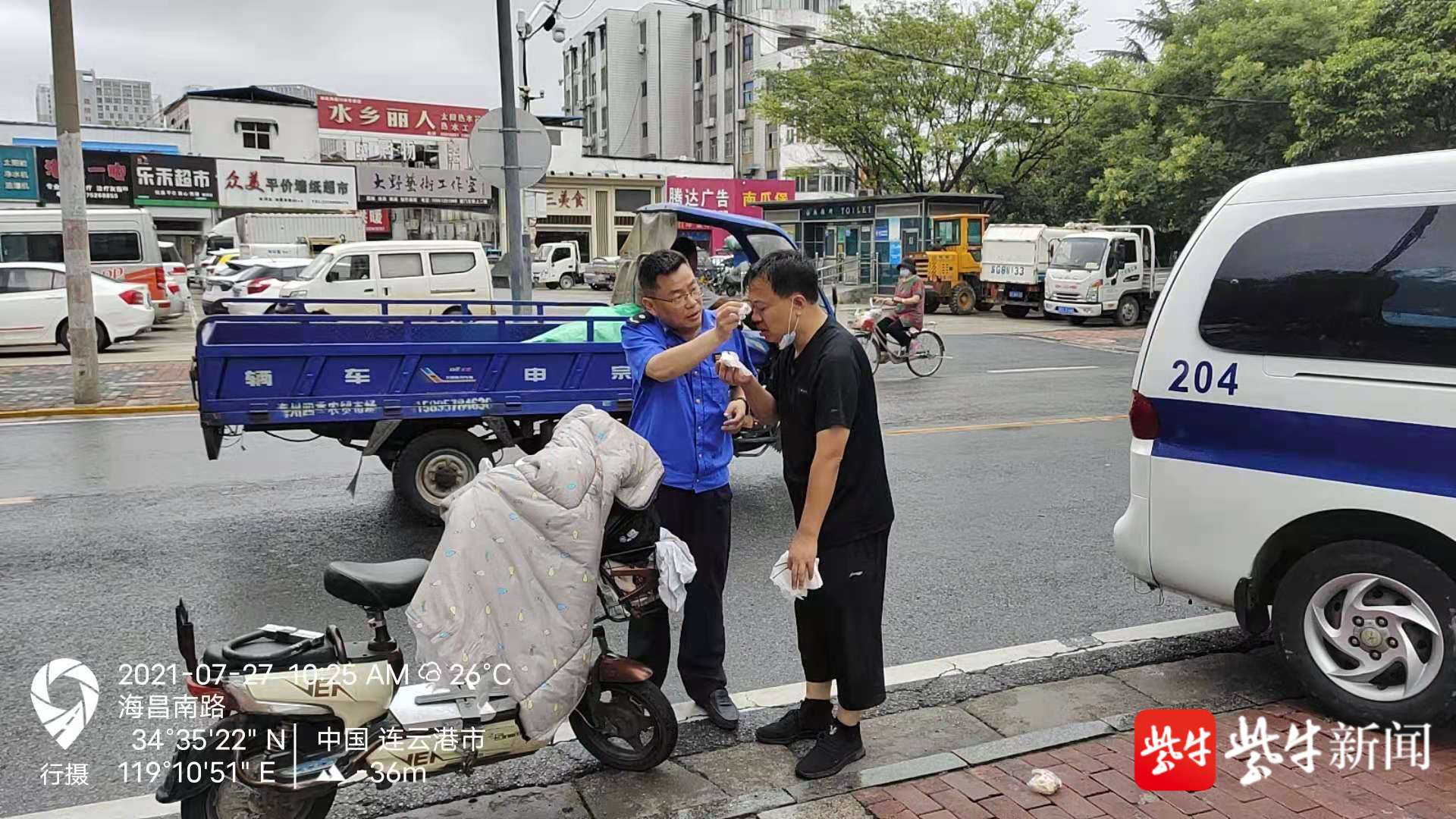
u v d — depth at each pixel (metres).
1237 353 3.74
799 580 3.12
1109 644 4.55
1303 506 3.56
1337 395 3.48
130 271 20.03
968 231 28.88
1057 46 31.83
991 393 12.64
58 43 10.53
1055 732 3.59
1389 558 3.40
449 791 3.31
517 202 10.79
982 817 3.05
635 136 68.81
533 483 2.85
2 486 7.50
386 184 38.41
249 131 42.00
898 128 33.16
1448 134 19.77
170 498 7.18
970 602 5.15
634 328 3.59
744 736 3.68
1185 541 3.91
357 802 3.24
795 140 38.53
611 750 3.35
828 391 3.09
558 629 2.90
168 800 2.70
